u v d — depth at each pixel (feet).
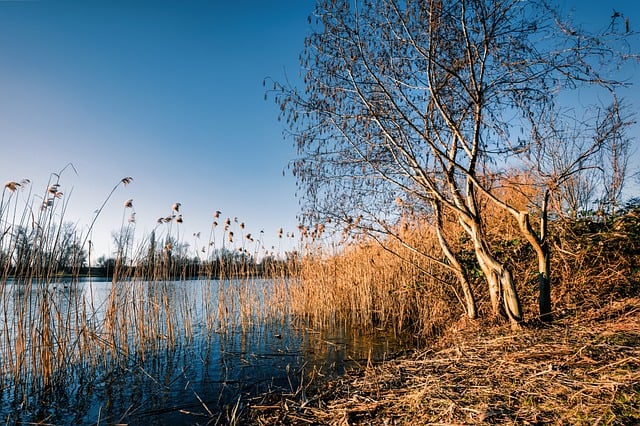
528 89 16.10
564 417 7.98
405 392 11.35
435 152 16.39
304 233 32.78
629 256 17.71
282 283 34.12
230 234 28.45
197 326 29.48
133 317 22.54
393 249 29.37
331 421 10.36
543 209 15.49
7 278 15.81
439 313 23.27
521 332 14.19
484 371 11.34
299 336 25.12
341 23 16.69
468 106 16.87
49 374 15.97
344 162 19.69
